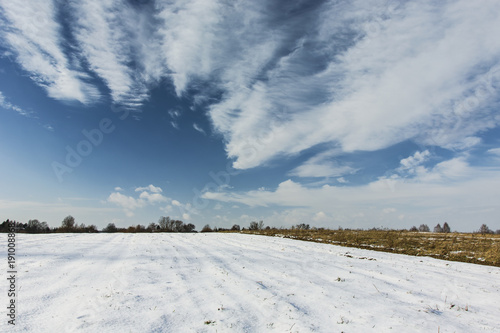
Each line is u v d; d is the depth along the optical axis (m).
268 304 6.12
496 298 6.94
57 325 4.54
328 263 11.23
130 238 21.45
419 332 4.82
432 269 10.33
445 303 6.53
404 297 6.96
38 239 17.66
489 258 12.70
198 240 20.36
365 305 6.27
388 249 16.00
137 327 4.64
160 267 9.67
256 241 19.55
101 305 5.59
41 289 6.42
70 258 10.66
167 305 5.83
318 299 6.62
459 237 20.73
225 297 6.52
